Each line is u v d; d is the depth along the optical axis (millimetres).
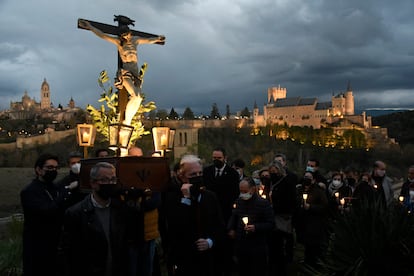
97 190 3959
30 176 38656
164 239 5449
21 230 8164
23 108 180000
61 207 5262
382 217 6152
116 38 8633
